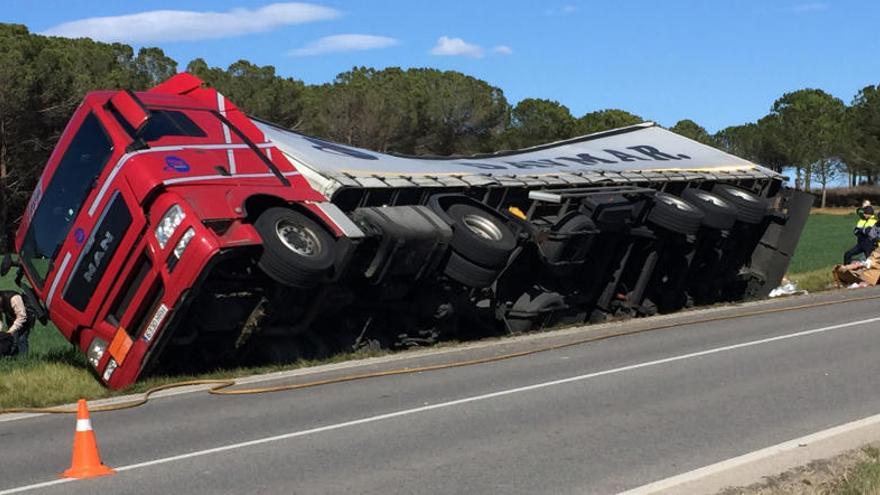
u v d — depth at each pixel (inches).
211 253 444.1
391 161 609.3
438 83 2684.5
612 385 411.8
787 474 259.9
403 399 392.8
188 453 306.2
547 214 660.7
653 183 727.1
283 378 460.8
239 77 2185.0
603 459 286.8
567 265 617.9
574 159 751.1
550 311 629.6
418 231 531.2
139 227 456.1
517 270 617.6
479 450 300.8
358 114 2321.6
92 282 467.8
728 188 778.8
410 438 319.9
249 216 483.2
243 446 313.9
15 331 541.6
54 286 486.0
